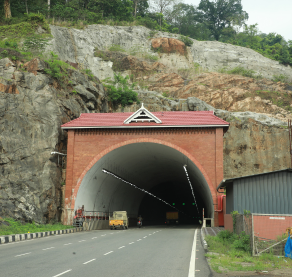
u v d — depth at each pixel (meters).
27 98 30.48
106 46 70.50
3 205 24.53
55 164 30.27
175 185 56.72
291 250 11.44
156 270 8.98
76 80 37.84
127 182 40.06
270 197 18.30
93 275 8.19
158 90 57.91
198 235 22.52
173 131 30.41
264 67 76.94
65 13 72.38
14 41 47.25
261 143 44.38
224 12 109.62
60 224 28.92
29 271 8.70
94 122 31.50
